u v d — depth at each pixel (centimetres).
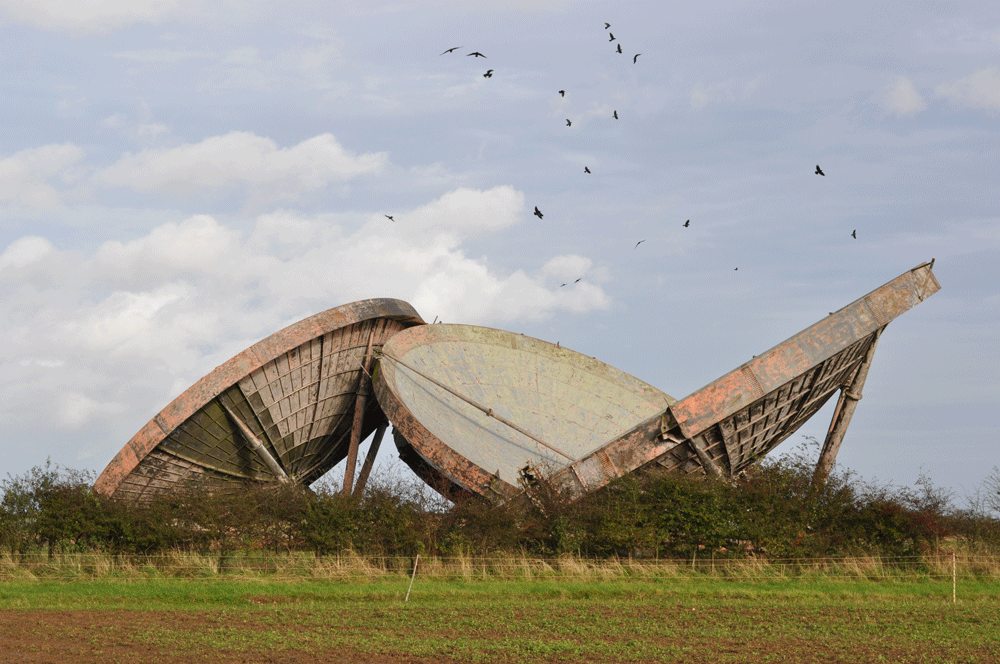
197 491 5625
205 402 5903
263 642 3284
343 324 6366
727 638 3378
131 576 4975
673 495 5319
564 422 7112
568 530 5306
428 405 6406
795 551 5212
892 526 5269
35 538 5366
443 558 5281
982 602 4175
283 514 5450
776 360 5391
